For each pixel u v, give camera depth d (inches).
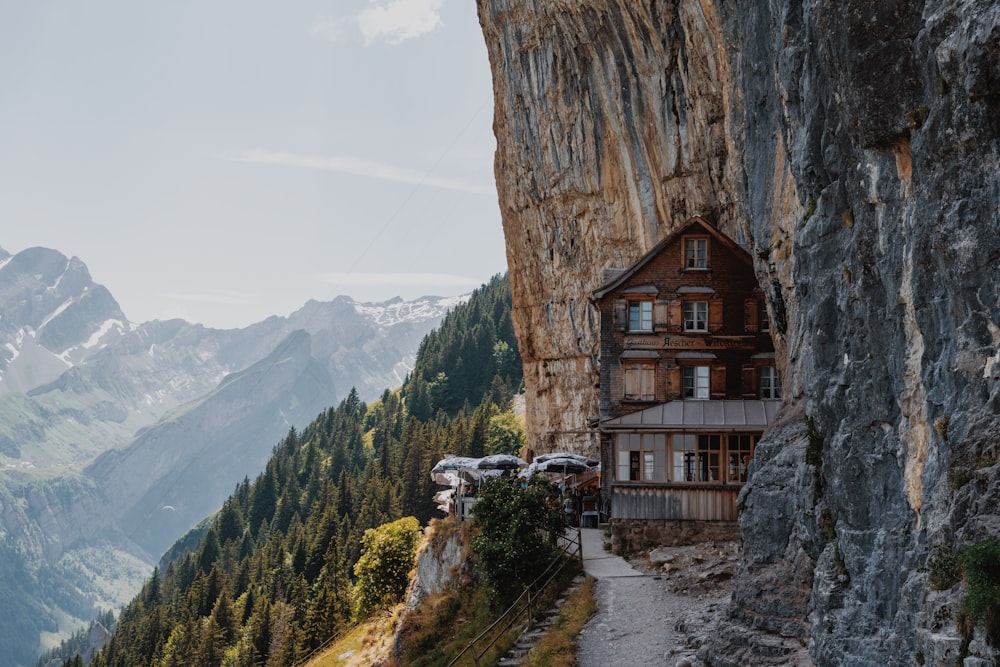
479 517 1501.0
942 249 632.4
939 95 644.7
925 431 669.3
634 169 2418.8
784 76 984.9
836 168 852.6
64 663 6835.6
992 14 584.7
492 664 1200.8
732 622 993.5
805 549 942.4
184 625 4997.5
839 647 770.8
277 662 3395.7
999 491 549.0
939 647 569.0
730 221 2177.7
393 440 6727.4
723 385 1756.9
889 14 689.0
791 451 1037.8
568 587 1387.8
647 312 1796.3
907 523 705.6
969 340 607.8
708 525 1533.0
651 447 1571.1
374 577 2571.4
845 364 828.0
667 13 2196.1
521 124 2728.8
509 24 2662.4
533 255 2864.2
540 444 3019.2
